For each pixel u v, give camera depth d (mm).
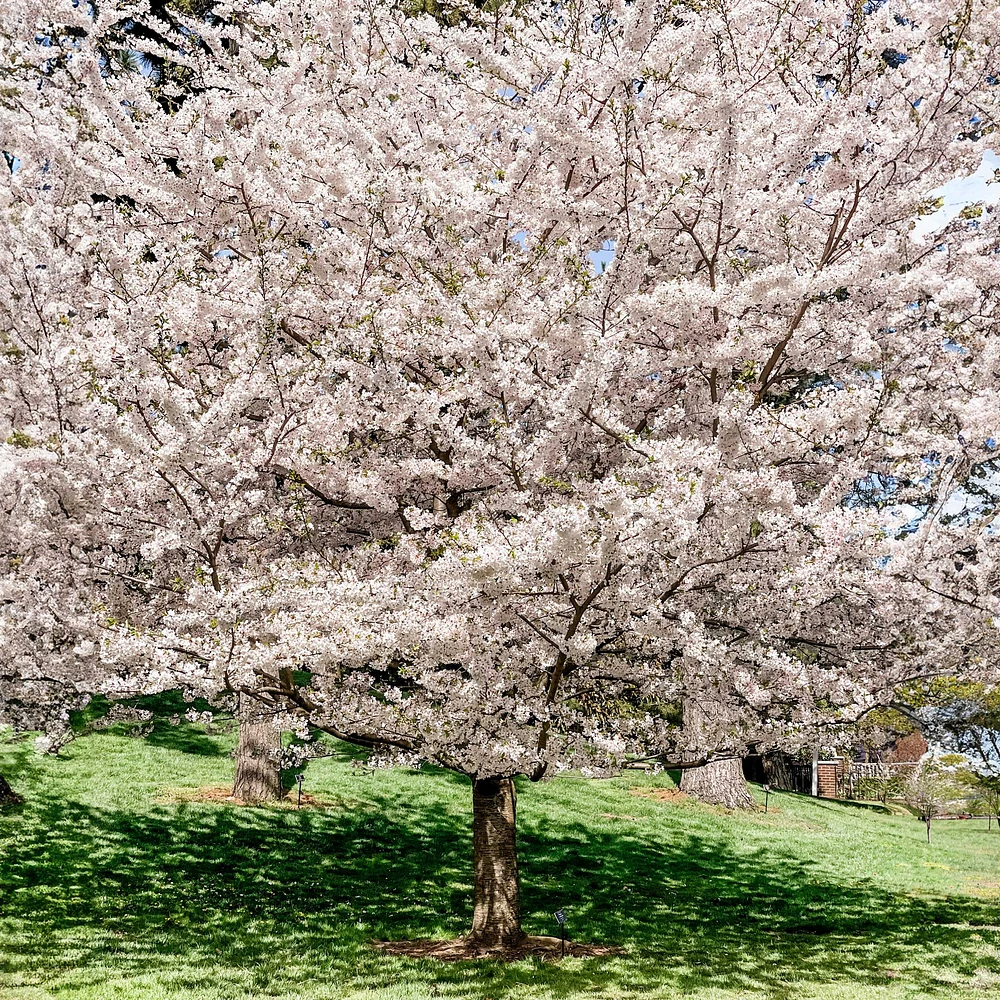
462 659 6891
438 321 6961
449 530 7004
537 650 7047
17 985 6852
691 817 15648
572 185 8320
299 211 7520
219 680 6258
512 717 7195
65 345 6188
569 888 11273
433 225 7840
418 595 6980
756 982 7941
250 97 8102
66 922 8422
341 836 11953
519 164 7871
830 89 7984
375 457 7676
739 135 7125
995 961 9008
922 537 6602
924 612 7465
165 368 6891
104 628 6383
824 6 7684
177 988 6977
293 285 7453
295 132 7602
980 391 6914
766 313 7742
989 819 21609
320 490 8031
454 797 14008
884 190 7398
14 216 5887
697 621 6961
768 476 6414
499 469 7043
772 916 10805
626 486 6184
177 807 11930
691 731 7824
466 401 7691
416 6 9656
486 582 6098
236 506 6430
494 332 6766
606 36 7457
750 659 7078
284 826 11914
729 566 7180
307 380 6711
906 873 13961
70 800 11664
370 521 8586
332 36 8492
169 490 6426
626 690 8453
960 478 7309
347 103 8648
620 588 6418
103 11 7434
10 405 6379
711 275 7586
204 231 7961
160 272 6812
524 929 9422
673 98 7617
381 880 10617
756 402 7680
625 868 12406
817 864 13930
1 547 6441
